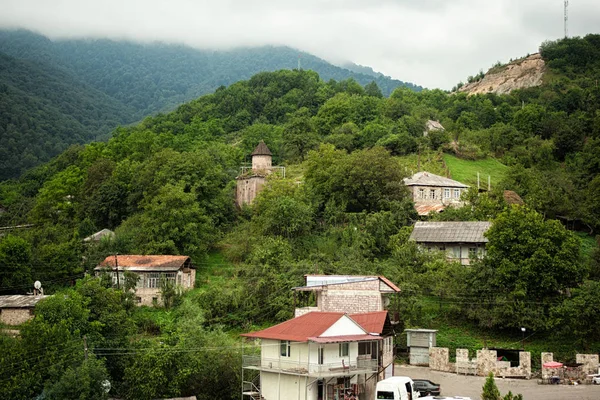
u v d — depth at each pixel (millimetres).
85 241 118875
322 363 63812
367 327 70812
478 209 120812
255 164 161375
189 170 130000
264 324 92125
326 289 80625
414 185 134875
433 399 62969
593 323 84438
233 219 135625
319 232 121375
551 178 163375
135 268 101438
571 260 89938
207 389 72000
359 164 130125
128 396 69438
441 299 98062
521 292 87250
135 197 134500
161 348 71500
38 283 97438
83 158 183625
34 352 64625
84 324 72625
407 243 106312
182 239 114000
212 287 100500
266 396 66188
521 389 72438
